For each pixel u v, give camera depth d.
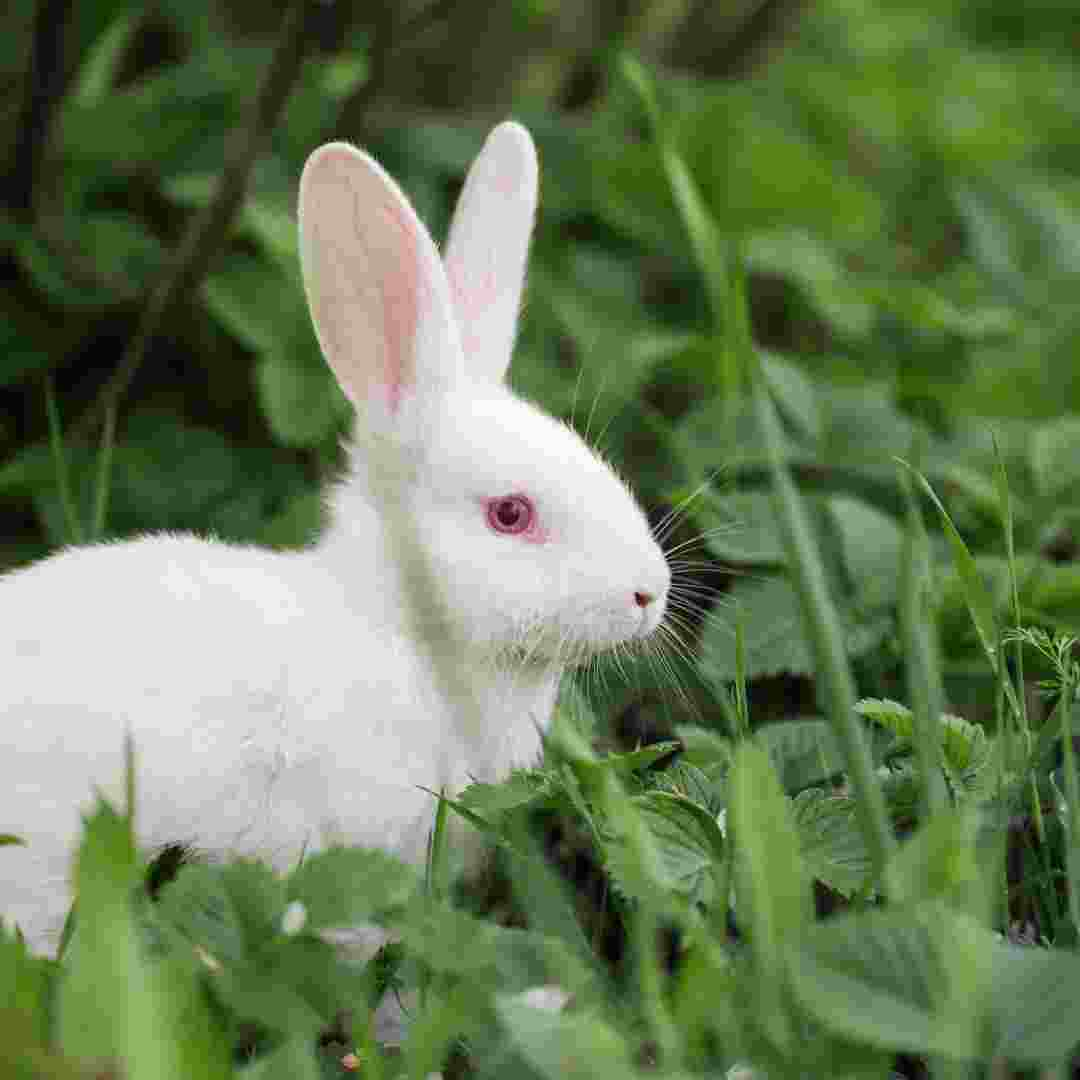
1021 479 6.48
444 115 8.60
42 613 3.93
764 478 6.27
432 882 3.64
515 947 3.10
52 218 6.93
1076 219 9.05
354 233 4.46
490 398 4.51
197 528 6.27
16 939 3.12
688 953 3.21
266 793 3.94
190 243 6.14
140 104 7.20
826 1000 2.68
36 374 6.80
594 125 8.23
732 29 9.05
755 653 4.99
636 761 3.83
